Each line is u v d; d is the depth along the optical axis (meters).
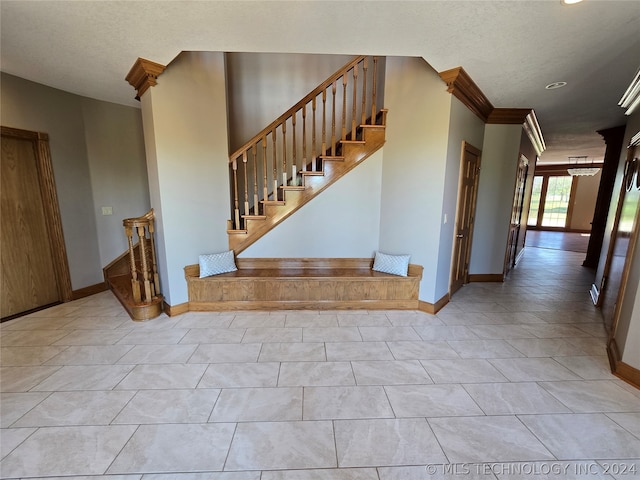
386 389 2.06
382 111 3.49
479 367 2.33
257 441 1.63
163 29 2.10
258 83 4.34
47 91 3.31
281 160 4.44
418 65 3.11
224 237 3.60
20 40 2.25
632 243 2.43
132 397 1.97
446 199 3.21
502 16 1.89
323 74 4.39
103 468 1.47
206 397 1.97
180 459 1.52
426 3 1.78
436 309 3.37
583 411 1.86
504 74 2.79
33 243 3.35
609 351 2.51
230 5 1.81
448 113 2.96
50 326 2.98
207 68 3.20
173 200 3.06
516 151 4.27
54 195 3.45
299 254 3.72
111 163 3.99
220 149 3.41
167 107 2.89
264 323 3.07
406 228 3.42
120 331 2.88
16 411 1.83
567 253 7.27
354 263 3.77
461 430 1.71
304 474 1.45
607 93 3.30
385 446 1.60
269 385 2.09
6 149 3.09
